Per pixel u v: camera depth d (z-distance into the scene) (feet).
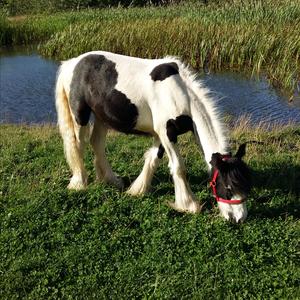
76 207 12.11
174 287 9.30
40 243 10.84
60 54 40.34
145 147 16.16
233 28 34.53
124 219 11.47
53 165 14.85
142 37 36.45
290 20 35.12
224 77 31.17
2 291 9.57
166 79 11.09
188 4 47.93
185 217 11.51
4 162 15.05
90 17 48.01
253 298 8.98
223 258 10.03
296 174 13.56
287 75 27.94
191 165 14.46
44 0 67.51
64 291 9.50
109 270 9.98
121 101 11.62
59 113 13.09
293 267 9.67
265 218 11.32
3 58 41.81
